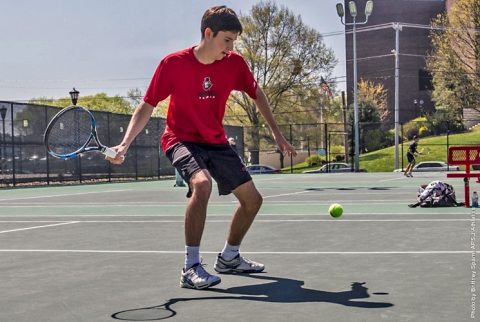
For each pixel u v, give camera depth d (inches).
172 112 207.2
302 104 2199.8
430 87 2822.3
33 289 194.2
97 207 550.0
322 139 2231.8
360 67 2906.0
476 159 451.5
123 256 258.2
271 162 2373.3
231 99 2156.7
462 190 662.5
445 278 198.5
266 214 432.8
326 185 877.2
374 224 356.5
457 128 2271.2
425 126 2342.5
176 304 170.7
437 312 156.3
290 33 2119.8
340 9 1668.3
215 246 282.5
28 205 593.9
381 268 218.2
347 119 2386.8
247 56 2126.0
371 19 2881.4
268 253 256.8
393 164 2023.9
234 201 581.6
